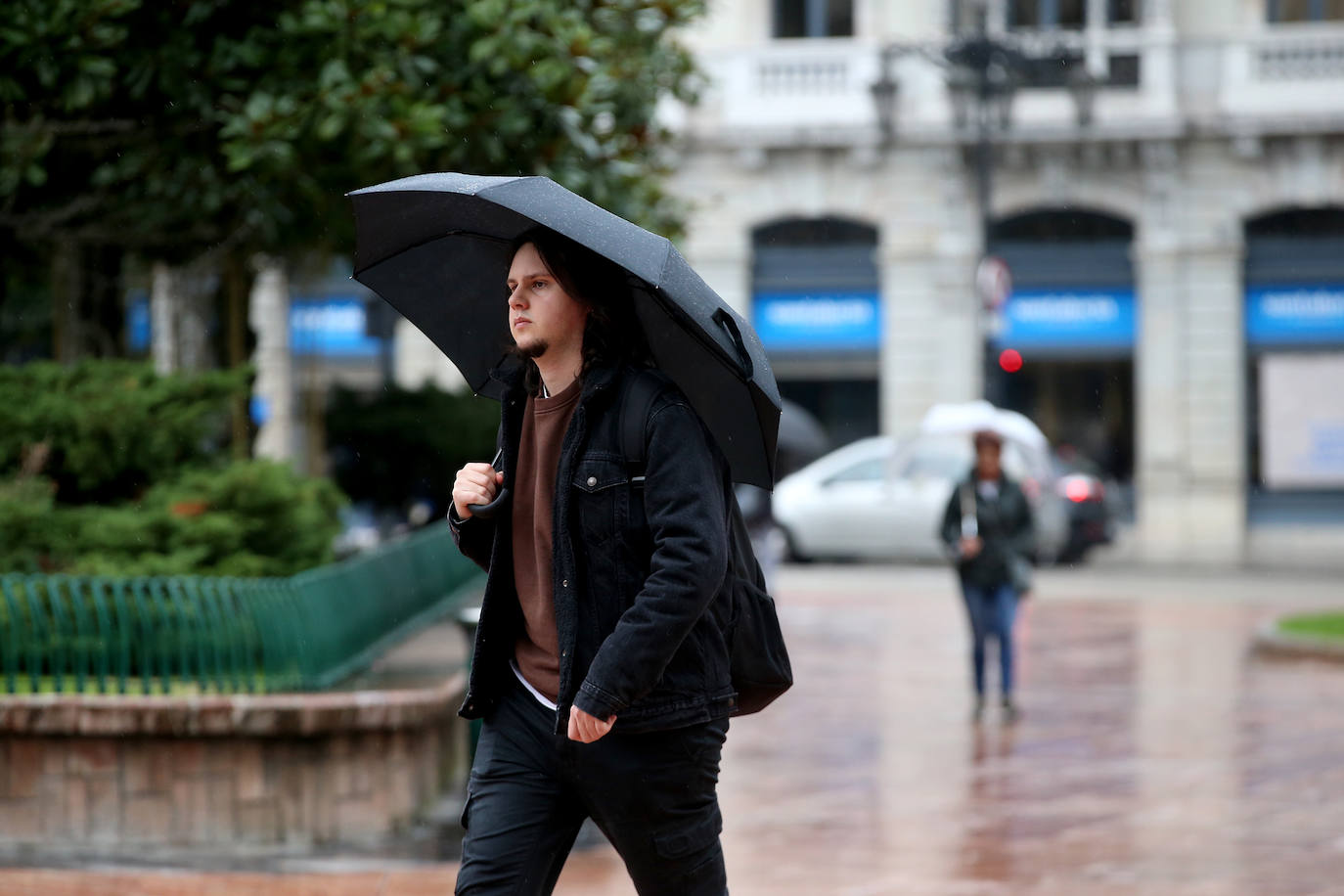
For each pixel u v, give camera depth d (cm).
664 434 623
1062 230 5066
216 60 1644
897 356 5078
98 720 1235
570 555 630
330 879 1155
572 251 646
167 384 1773
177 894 1106
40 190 1995
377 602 1666
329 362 5106
